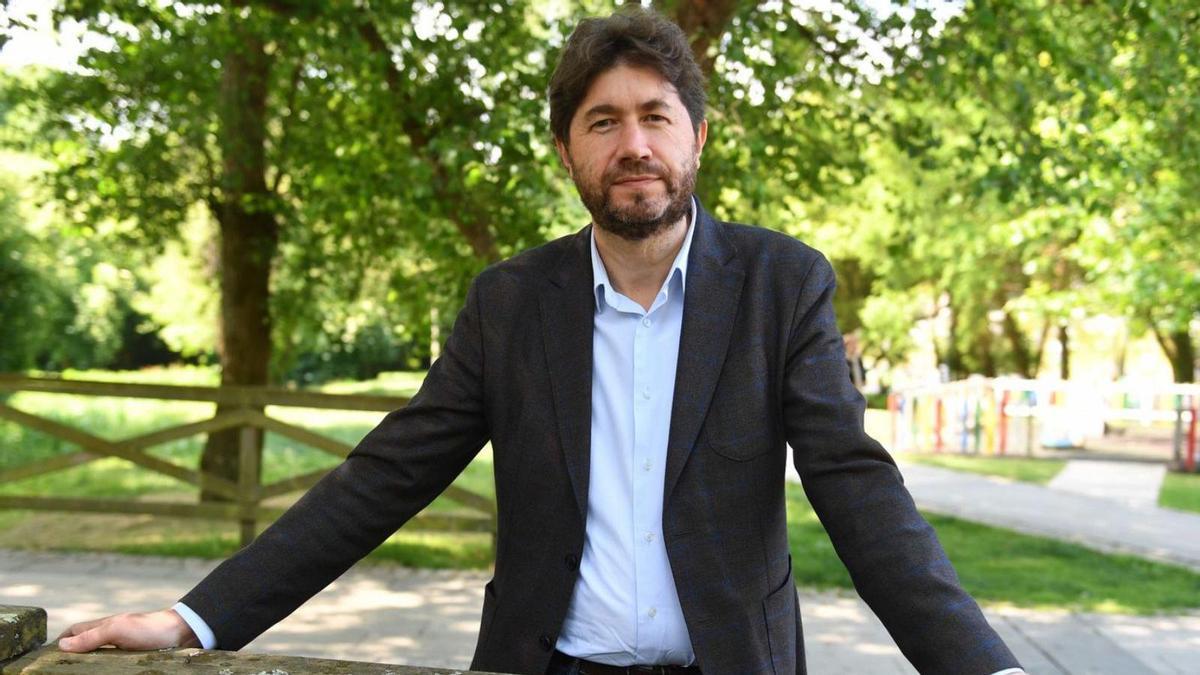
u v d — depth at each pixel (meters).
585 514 1.64
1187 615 5.90
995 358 28.38
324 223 9.19
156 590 5.87
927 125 7.51
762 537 1.62
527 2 6.98
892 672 4.73
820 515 1.58
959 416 15.84
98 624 1.51
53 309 16.97
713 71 6.23
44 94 8.66
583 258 1.73
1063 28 7.17
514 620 1.68
